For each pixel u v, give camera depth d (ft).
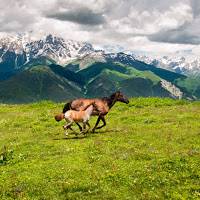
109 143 89.66
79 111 102.01
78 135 102.47
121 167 70.85
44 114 148.66
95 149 84.89
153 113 133.08
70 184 64.80
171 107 147.95
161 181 63.77
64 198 60.64
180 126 105.50
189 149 79.77
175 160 71.10
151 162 72.23
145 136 94.73
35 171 73.10
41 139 103.60
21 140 105.70
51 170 72.69
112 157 77.66
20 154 85.25
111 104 105.09
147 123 116.26
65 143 93.86
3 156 84.94
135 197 59.00
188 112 130.62
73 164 75.31
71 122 101.91
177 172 67.00
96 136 99.55
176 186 62.39
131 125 114.11
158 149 81.87
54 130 115.65
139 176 66.18
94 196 60.29
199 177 64.75
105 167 71.72
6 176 72.33
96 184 64.13
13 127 130.41
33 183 66.85
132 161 74.08
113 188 62.75
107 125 117.50
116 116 134.21
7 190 65.10
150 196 58.90
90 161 76.38
